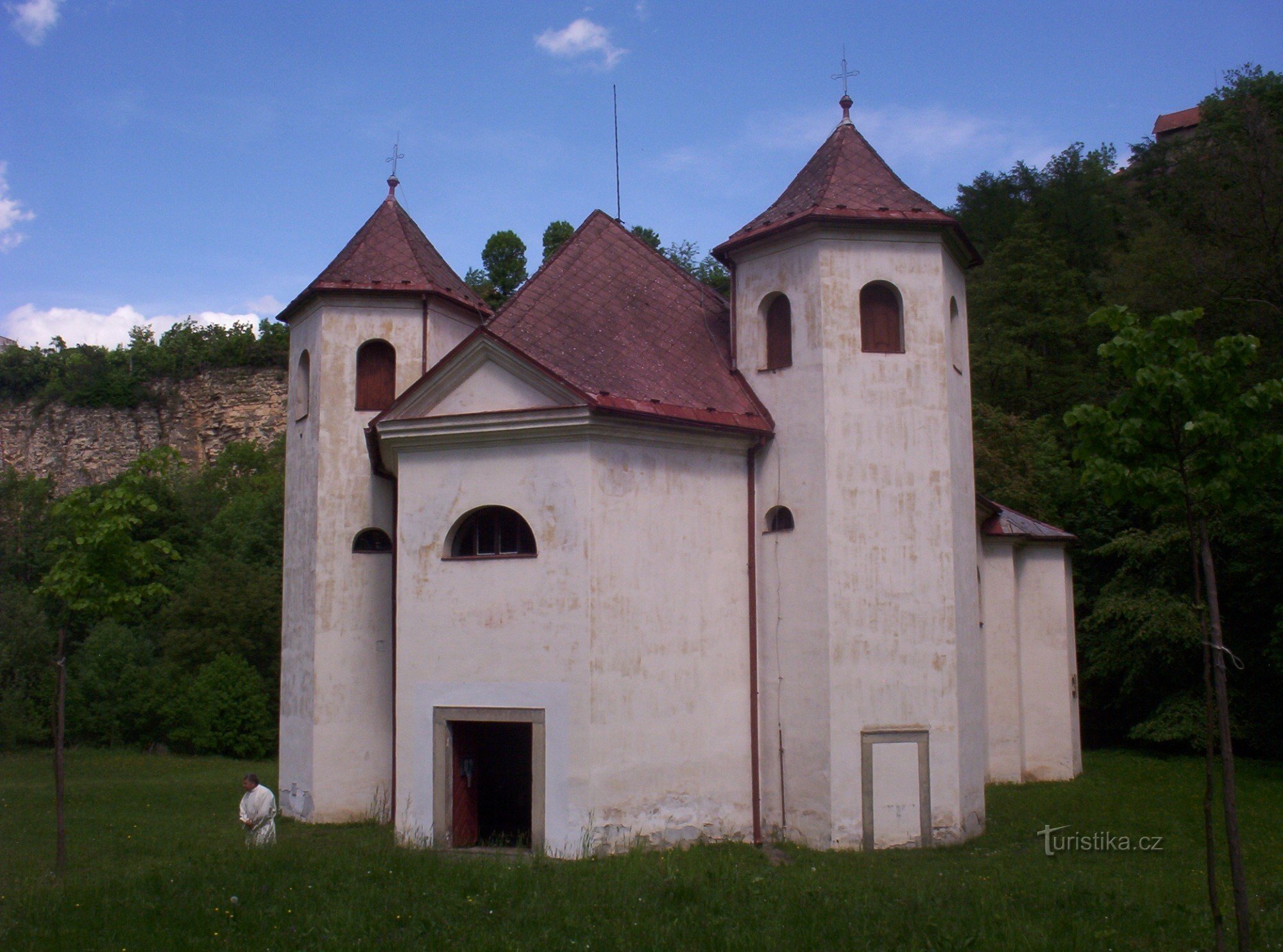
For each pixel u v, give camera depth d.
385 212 20.14
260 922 9.74
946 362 15.71
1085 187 47.84
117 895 10.88
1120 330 8.46
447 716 14.26
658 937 9.18
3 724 38.47
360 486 18.34
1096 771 23.50
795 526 15.27
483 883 11.03
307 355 19.27
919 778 14.70
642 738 14.08
